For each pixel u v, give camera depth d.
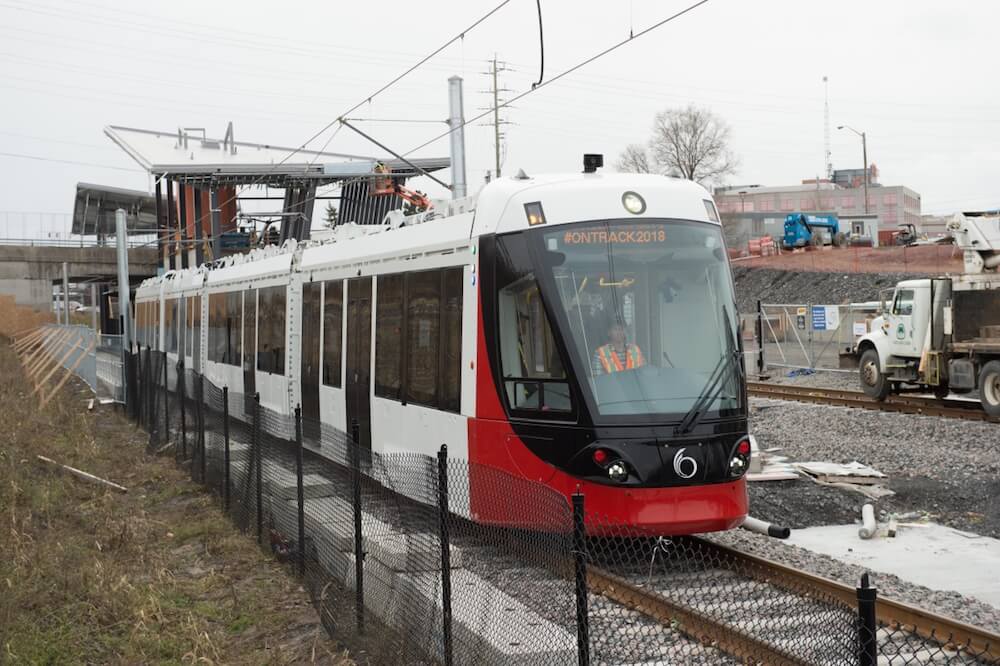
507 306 10.24
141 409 20.95
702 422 9.59
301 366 16.52
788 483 15.15
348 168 41.12
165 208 58.03
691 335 9.98
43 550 9.98
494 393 10.30
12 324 59.34
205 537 11.43
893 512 13.51
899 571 10.56
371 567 7.71
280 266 18.11
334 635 7.95
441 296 11.35
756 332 38.88
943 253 49.25
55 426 20.20
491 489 6.31
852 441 18.77
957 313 23.77
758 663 6.52
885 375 25.80
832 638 5.88
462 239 10.97
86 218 76.12
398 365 12.47
